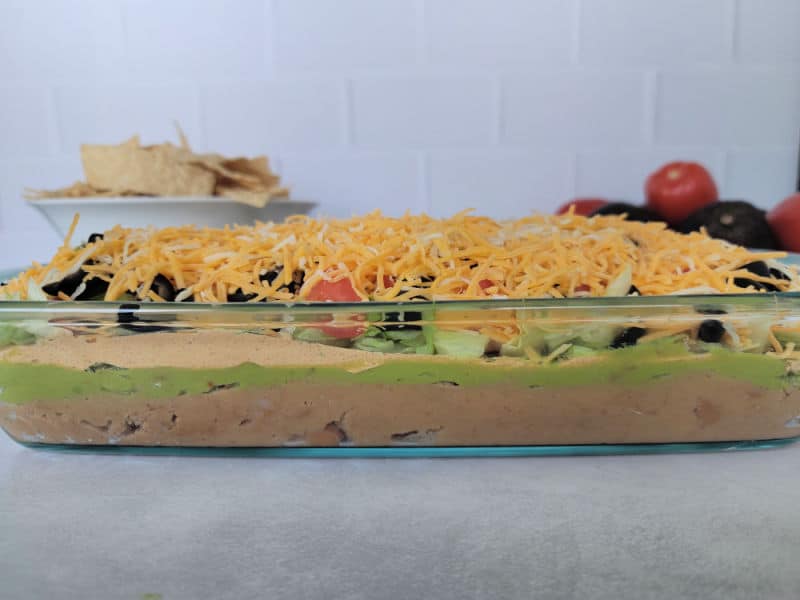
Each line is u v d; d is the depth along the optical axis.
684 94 1.10
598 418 0.45
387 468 0.45
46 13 1.04
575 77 1.08
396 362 0.44
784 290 0.51
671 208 1.02
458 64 1.07
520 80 1.08
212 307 0.42
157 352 0.44
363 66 1.07
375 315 0.42
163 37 1.06
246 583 0.32
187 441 0.47
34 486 0.43
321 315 0.42
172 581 0.32
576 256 0.49
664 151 1.12
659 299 0.42
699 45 1.08
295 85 1.08
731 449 0.48
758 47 1.08
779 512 0.39
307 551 0.35
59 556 0.34
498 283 0.48
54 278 0.49
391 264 0.49
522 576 0.32
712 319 0.43
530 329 0.43
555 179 1.13
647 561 0.34
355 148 1.11
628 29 1.07
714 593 0.31
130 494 0.42
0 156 1.11
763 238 0.90
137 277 0.48
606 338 0.43
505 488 0.42
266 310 0.42
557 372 0.44
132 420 0.46
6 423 0.47
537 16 1.06
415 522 0.38
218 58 1.07
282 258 0.50
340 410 0.45
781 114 1.11
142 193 0.88
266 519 0.38
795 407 0.46
